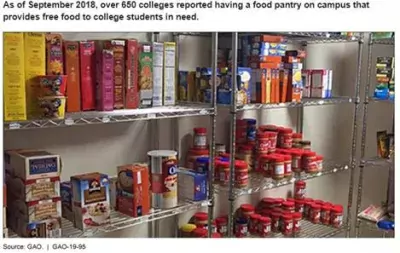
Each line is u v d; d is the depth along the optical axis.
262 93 2.04
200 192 1.88
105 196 1.58
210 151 1.92
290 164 2.24
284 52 2.20
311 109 2.84
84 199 1.53
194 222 2.20
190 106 1.86
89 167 1.87
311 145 2.87
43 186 1.43
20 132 1.67
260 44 2.04
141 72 1.71
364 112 2.63
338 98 2.54
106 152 1.92
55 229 1.46
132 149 2.01
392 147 2.55
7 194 1.50
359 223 2.58
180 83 2.03
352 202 2.95
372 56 2.78
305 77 2.47
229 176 1.99
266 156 2.22
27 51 1.40
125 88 1.65
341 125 2.93
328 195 3.04
